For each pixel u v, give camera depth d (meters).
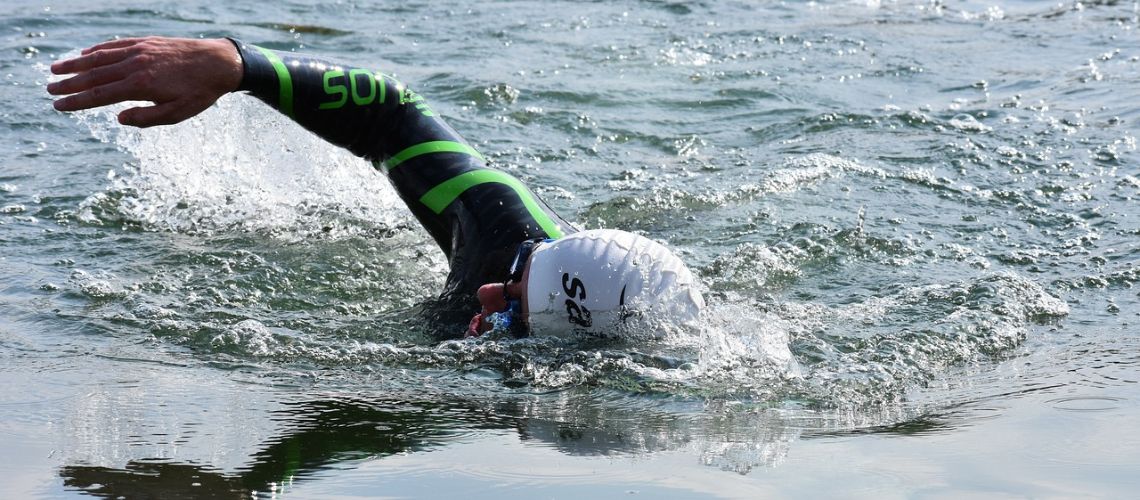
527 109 7.39
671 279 3.71
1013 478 2.64
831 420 3.13
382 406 3.26
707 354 3.65
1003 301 4.27
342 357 3.76
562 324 3.69
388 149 4.28
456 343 3.80
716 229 5.34
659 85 8.20
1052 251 4.96
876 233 5.22
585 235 3.73
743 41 9.67
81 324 4.02
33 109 7.03
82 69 3.74
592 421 3.12
